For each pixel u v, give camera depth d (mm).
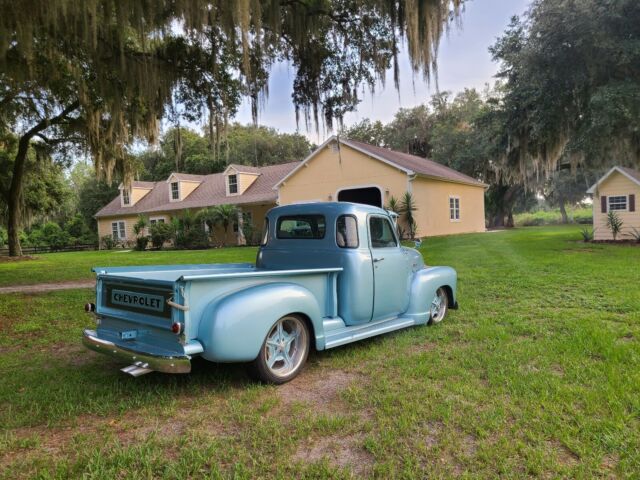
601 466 2262
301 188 21891
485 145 27344
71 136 14844
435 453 2434
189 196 28953
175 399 3314
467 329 5062
